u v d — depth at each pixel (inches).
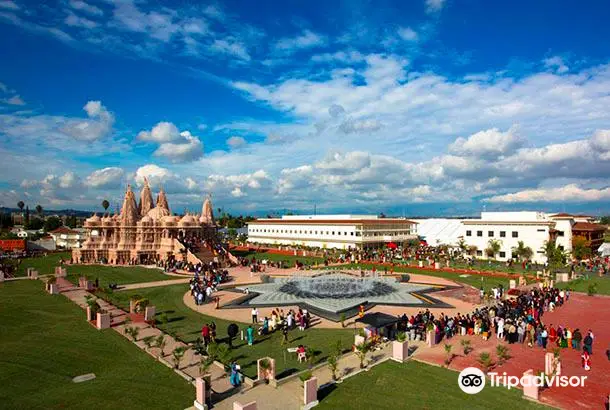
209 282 2354.8
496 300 1999.3
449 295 2158.0
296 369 1079.0
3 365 1092.5
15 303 1865.2
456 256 3973.9
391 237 4687.5
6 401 886.4
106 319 1462.8
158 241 3764.8
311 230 4955.7
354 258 3681.1
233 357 1189.1
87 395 913.5
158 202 4778.5
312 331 1482.5
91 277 2746.1
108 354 1181.7
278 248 4785.9
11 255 3804.1
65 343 1278.3
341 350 1218.6
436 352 1222.3
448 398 903.7
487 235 3937.0
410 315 1717.5
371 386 968.3
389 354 1201.4
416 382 991.6
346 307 1825.8
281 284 2491.4
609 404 856.3
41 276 2751.0
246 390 944.3
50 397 904.3
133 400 890.1
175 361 1088.2
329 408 855.7
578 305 1929.1
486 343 1318.9
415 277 2810.0
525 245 3718.0
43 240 4899.1
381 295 2137.1
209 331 1304.1
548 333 1365.7
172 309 1835.6
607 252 4178.2
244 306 1888.5
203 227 4143.7
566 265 3120.1
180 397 908.0
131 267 3253.0
